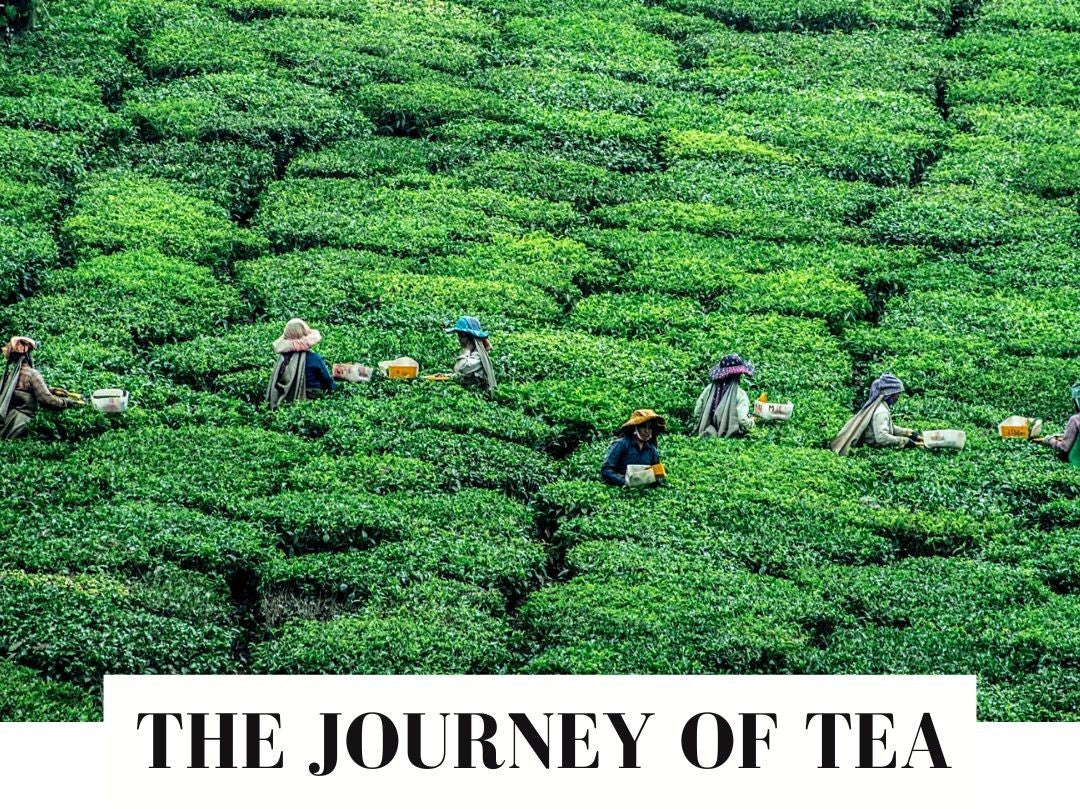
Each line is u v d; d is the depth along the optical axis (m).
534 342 38.72
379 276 41.78
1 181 44.62
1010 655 26.05
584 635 26.28
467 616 26.73
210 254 42.59
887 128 53.25
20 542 27.61
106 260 41.31
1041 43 60.00
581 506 30.98
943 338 40.38
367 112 52.12
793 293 42.50
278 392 34.91
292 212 45.16
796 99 54.94
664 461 32.66
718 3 61.97
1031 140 52.84
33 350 35.12
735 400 34.53
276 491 30.89
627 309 41.25
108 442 32.09
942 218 47.41
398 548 28.59
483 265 43.03
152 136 49.47
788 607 27.33
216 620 26.39
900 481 32.62
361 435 33.12
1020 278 43.97
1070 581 29.05
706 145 51.41
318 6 59.66
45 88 50.59
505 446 33.31
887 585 28.31
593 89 54.78
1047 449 34.44
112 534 28.09
